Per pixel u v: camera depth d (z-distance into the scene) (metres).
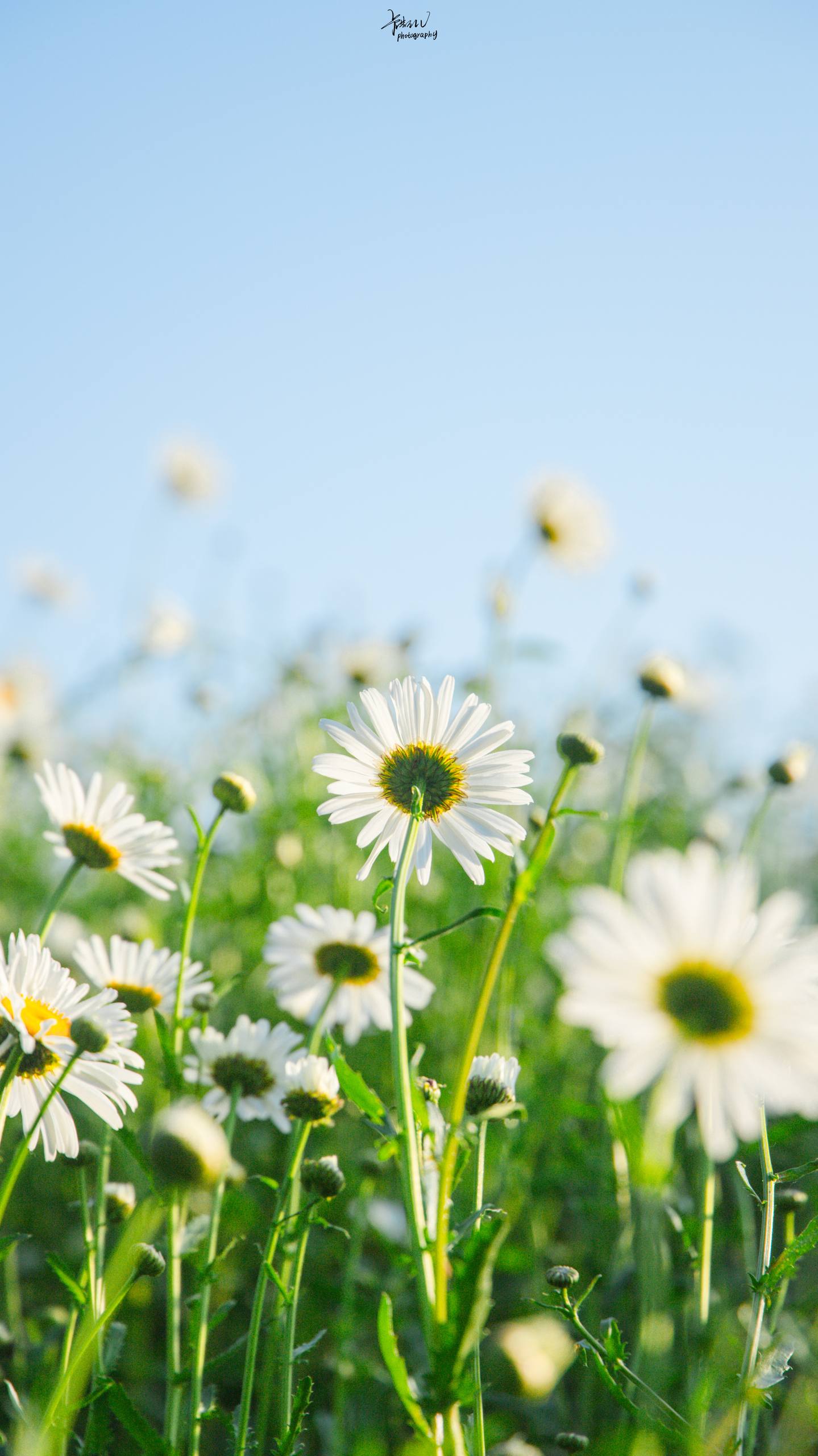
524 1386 0.42
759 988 0.35
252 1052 0.52
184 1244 0.48
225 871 0.90
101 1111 0.45
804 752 0.71
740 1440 0.42
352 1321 0.55
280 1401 0.45
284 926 0.56
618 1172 0.57
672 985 0.35
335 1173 0.46
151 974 0.52
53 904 0.52
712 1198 0.49
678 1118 0.34
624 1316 0.55
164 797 0.97
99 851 0.52
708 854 0.35
